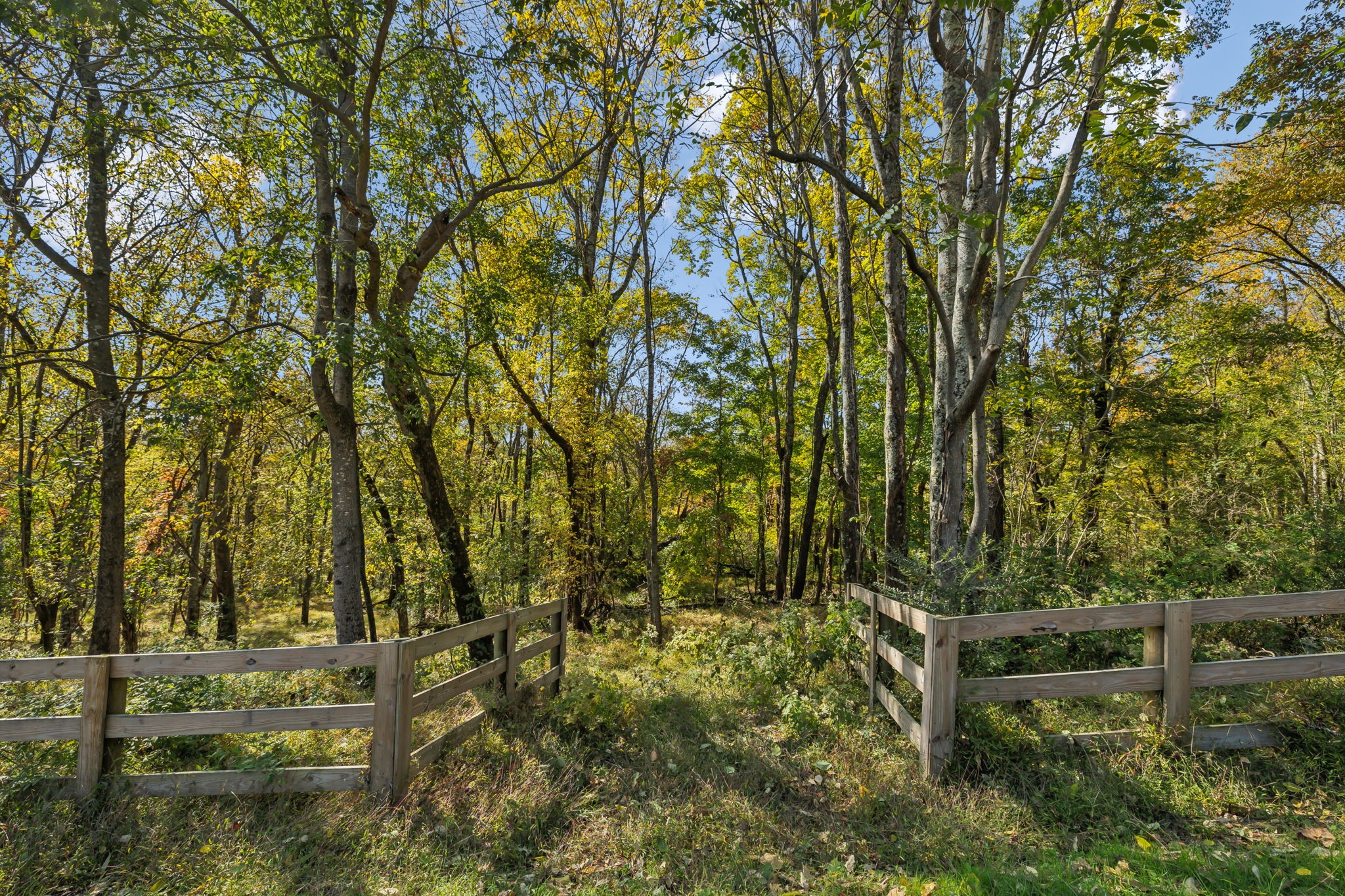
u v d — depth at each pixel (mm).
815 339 19922
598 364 13938
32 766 4273
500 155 10336
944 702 4258
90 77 7660
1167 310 13828
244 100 8133
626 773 4836
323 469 11703
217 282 7883
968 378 6699
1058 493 13242
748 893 3270
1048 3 4871
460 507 12680
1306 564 6691
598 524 13797
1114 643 5520
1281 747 4137
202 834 3740
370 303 8586
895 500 9273
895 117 8039
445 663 8719
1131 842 3395
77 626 12688
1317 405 12852
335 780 4156
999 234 5801
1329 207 13180
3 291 10328
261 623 19578
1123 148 6105
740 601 20828
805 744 5254
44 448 11727
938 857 3455
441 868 3574
